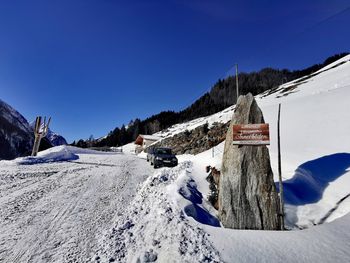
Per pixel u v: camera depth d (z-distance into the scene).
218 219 7.61
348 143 12.52
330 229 6.18
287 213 7.88
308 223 7.49
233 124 7.79
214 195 9.25
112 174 16.53
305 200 8.53
